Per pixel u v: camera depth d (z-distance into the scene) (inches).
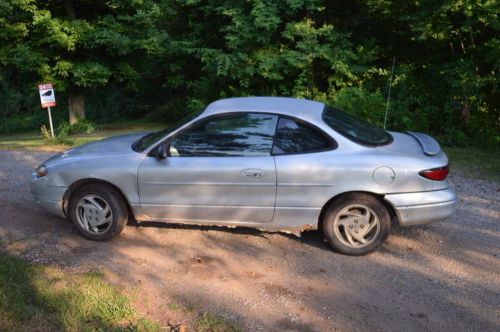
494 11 380.5
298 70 496.7
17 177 309.0
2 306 145.3
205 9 521.0
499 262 188.7
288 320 147.6
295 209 189.5
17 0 534.9
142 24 597.3
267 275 176.1
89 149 215.3
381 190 184.5
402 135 216.8
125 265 181.8
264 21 466.3
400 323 147.3
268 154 189.6
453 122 440.5
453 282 172.9
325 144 188.9
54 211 209.2
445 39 430.9
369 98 447.2
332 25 504.1
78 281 164.9
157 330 139.2
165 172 193.9
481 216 237.8
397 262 187.6
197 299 158.4
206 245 201.0
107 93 943.0
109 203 200.4
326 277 175.2
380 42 526.0
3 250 191.8
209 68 514.0
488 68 438.9
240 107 196.9
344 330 143.1
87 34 582.2
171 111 717.3
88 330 135.4
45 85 469.7
